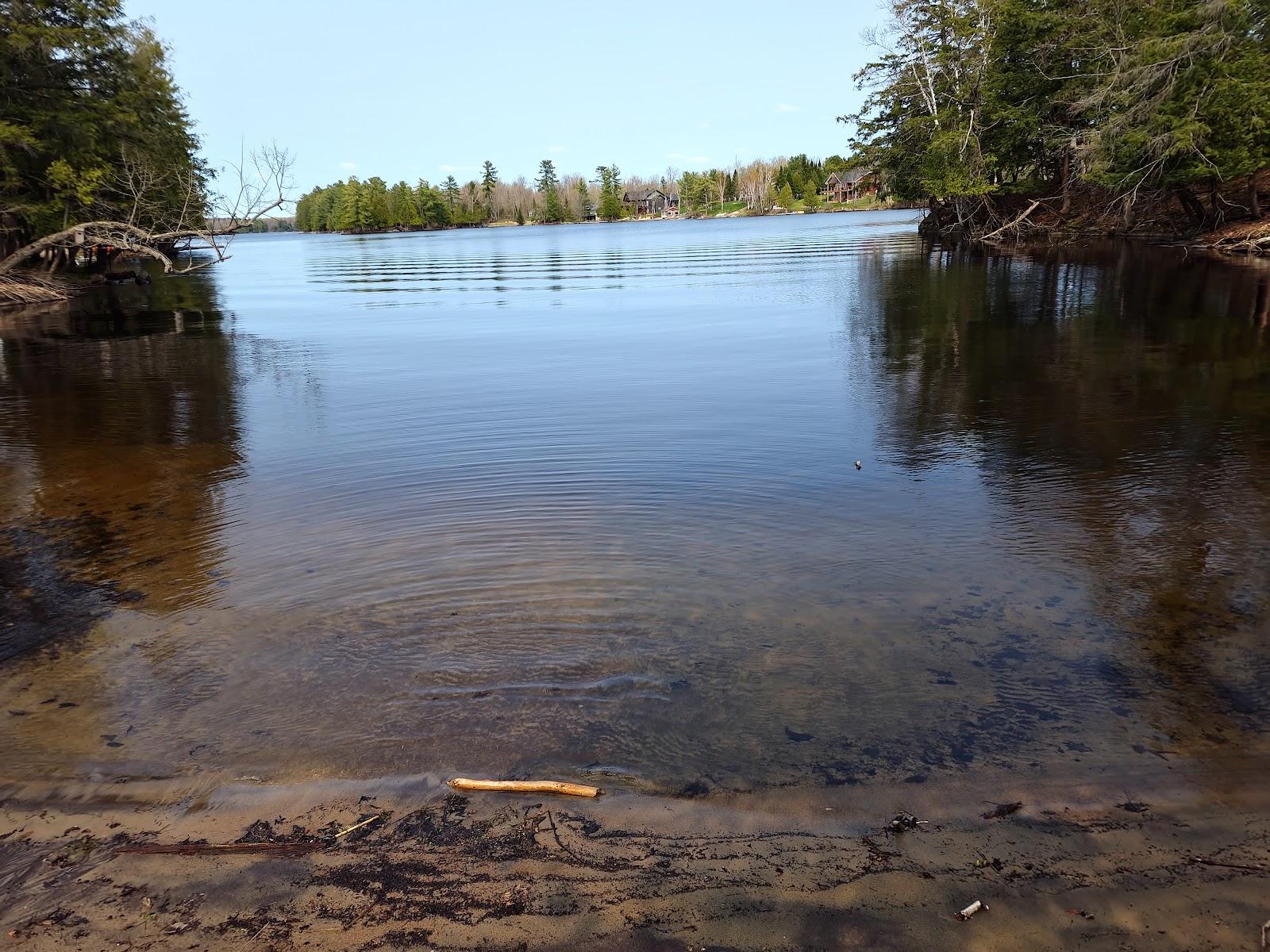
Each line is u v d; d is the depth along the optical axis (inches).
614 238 2979.8
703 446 317.7
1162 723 144.6
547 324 689.0
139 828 125.6
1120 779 130.7
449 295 984.3
